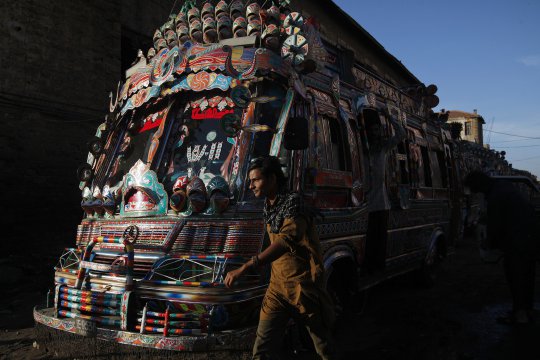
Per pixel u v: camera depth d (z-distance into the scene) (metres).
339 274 4.92
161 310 3.35
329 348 2.89
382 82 6.61
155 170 4.07
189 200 3.62
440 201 8.35
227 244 3.46
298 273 2.83
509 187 5.52
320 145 4.52
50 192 10.13
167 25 4.98
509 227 5.37
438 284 7.95
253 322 3.43
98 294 3.54
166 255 3.51
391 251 6.11
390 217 6.03
